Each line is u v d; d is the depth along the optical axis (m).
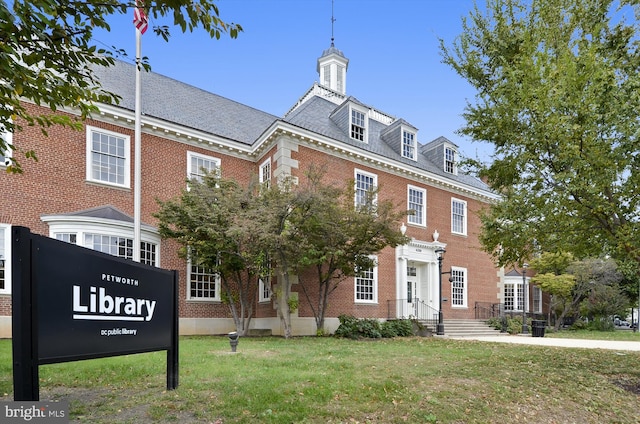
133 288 5.50
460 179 27.75
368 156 21.73
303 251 15.46
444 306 24.61
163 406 5.53
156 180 17.94
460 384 7.77
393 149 24.73
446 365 9.56
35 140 15.28
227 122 22.17
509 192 9.94
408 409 6.14
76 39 4.96
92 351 4.68
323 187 16.14
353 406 6.01
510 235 9.71
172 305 6.44
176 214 15.90
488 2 10.43
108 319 4.98
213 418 5.23
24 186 14.89
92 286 4.73
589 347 15.23
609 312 30.73
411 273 24.08
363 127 22.95
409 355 11.12
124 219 15.87
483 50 10.74
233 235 14.64
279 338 16.05
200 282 18.52
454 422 6.06
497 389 7.65
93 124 16.66
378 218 17.02
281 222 15.54
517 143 9.35
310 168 16.50
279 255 15.73
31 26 4.30
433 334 20.98
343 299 20.06
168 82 22.14
